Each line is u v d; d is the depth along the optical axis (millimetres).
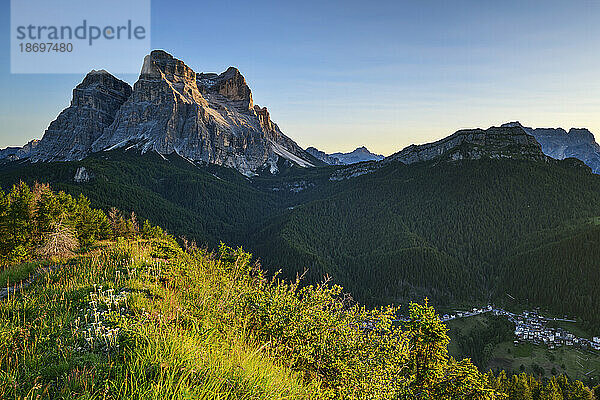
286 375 7023
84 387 4926
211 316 8570
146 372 5262
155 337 6234
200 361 5688
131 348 6062
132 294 9398
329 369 8906
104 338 6605
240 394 5395
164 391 4648
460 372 17062
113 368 5453
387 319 10195
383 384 9359
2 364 5621
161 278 12250
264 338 8969
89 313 8273
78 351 6156
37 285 11836
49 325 7406
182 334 6832
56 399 4688
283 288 10477
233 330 8188
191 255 15414
